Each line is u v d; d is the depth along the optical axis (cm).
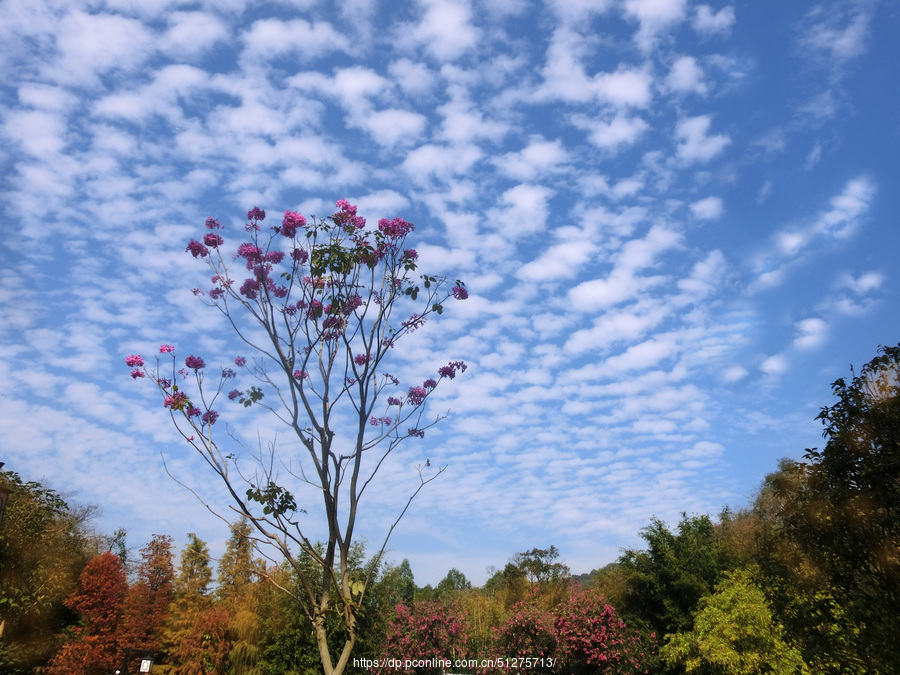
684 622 2102
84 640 2353
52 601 2331
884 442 732
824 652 752
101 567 2558
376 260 696
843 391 778
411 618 2170
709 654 1734
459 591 4628
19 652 2133
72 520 2875
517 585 3816
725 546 2311
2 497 1127
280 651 1970
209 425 659
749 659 1532
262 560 2202
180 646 2212
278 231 697
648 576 2288
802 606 786
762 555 876
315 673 1909
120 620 2495
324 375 662
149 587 2608
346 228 696
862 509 720
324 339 676
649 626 2214
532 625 2214
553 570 3856
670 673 2031
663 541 2342
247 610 2136
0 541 2019
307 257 693
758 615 1562
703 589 2155
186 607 2505
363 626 2009
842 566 739
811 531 771
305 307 690
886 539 702
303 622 1983
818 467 785
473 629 2844
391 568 2302
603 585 2720
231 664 2055
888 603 684
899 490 698
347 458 659
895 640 663
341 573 635
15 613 2120
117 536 3447
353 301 698
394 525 664
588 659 2064
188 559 2641
